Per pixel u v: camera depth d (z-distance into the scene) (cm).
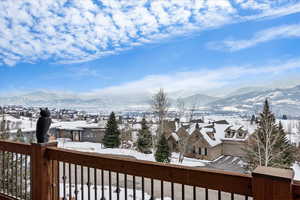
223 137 2456
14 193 303
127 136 2853
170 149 1994
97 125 3547
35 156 250
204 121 2823
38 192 244
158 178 175
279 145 1498
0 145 307
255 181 133
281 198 124
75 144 2834
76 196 228
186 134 2236
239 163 2020
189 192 695
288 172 132
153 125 2348
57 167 251
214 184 153
